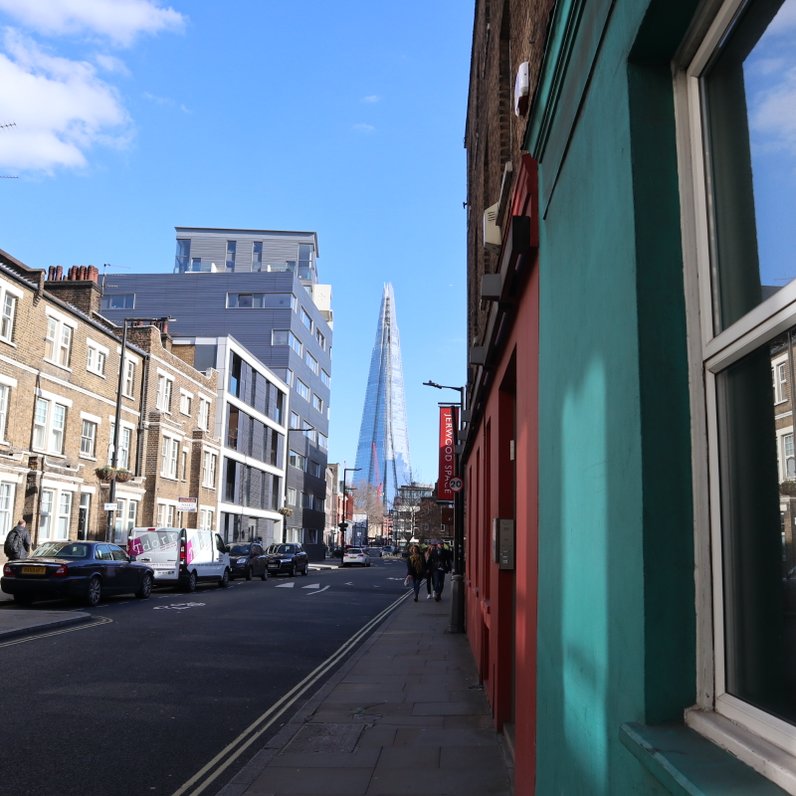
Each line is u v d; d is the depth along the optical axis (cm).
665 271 204
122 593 2105
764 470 162
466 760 592
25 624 1370
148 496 3562
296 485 6919
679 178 207
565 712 287
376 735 673
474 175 1277
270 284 6956
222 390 4691
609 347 230
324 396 8375
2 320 2467
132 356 3441
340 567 6053
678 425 196
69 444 2850
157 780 557
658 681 186
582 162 275
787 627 151
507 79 743
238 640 1355
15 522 2462
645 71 213
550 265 353
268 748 631
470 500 1406
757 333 162
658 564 190
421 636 1472
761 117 169
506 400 696
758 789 138
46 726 700
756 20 172
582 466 265
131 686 902
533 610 391
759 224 169
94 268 3338
